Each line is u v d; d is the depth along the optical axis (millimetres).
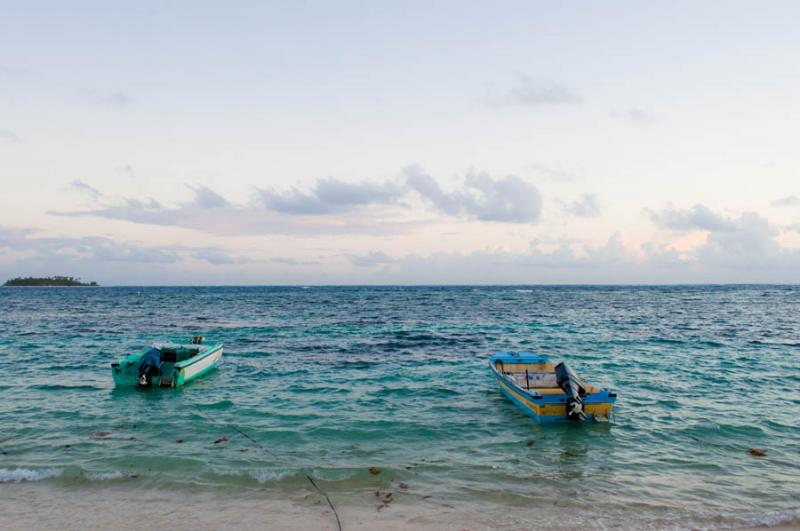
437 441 13570
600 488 10547
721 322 49000
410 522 8992
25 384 20438
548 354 28250
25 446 13016
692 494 10281
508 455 12508
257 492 10266
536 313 62344
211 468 11492
